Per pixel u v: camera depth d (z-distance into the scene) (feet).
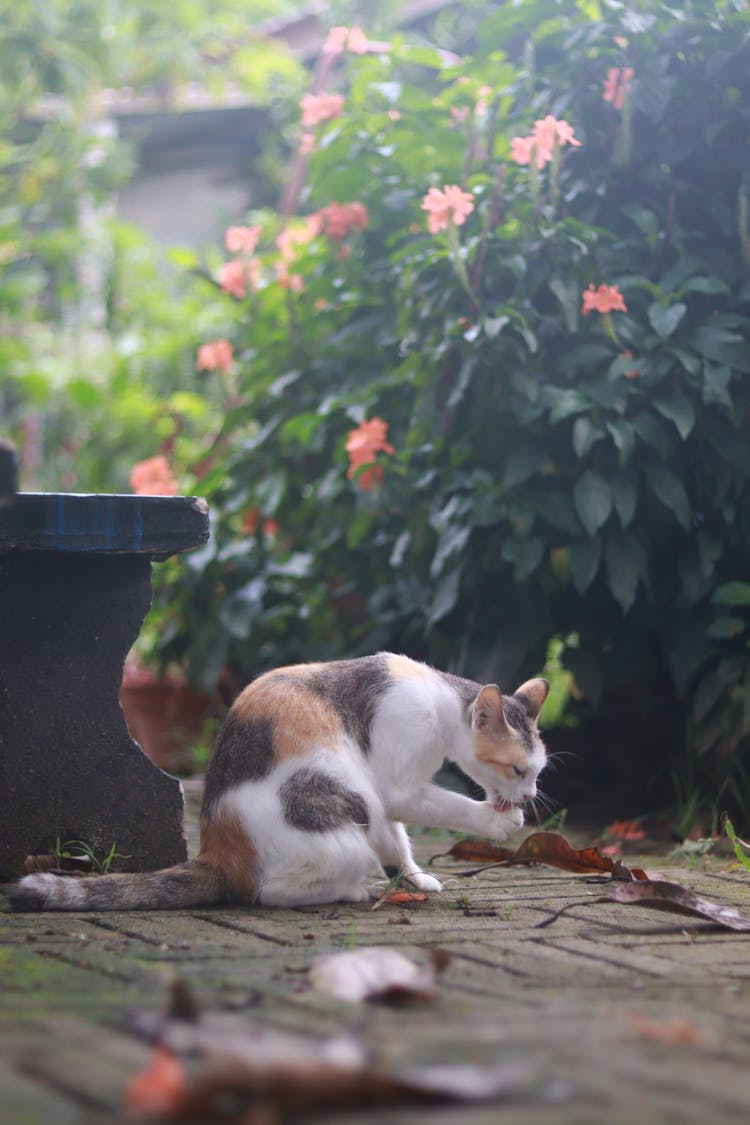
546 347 16.92
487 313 16.65
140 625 12.86
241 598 21.17
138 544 12.46
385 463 17.98
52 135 40.37
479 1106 5.04
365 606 20.90
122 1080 5.30
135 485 21.58
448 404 16.34
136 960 8.27
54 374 35.32
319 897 10.95
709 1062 5.80
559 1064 5.68
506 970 8.09
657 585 17.06
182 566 21.40
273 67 40.29
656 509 16.58
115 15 40.22
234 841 10.90
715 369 15.80
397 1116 4.90
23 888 10.30
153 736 22.44
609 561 16.10
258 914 10.39
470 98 17.74
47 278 41.37
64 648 12.62
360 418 18.54
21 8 38.52
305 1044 5.72
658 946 9.05
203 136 44.39
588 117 17.81
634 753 19.16
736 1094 5.30
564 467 16.84
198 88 44.39
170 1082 4.94
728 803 16.90
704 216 17.74
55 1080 5.34
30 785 12.46
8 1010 6.75
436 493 18.08
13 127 41.98
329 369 20.56
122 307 37.45
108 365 35.29
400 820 11.90
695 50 17.39
